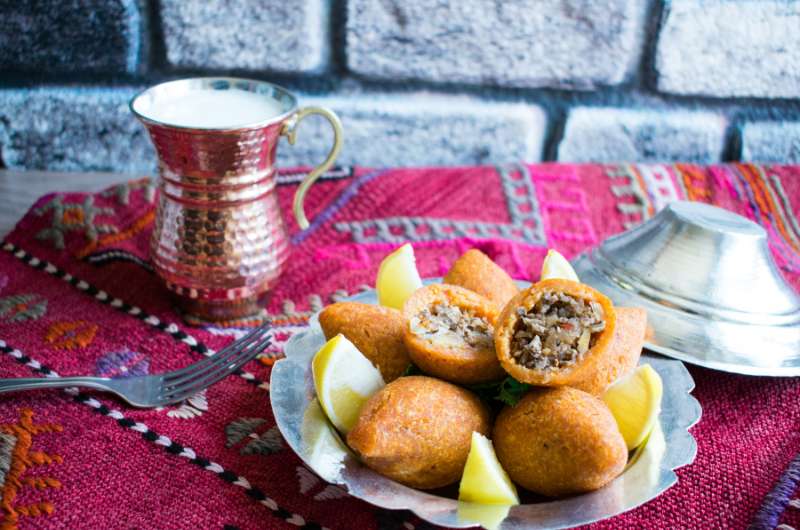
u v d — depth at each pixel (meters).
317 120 0.80
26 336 0.56
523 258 0.66
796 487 0.46
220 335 0.57
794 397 0.52
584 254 0.61
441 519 0.40
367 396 0.46
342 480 0.42
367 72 0.78
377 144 0.82
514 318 0.46
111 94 0.78
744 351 0.52
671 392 0.49
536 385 0.44
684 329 0.52
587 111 0.81
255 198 0.56
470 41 0.77
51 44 0.75
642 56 0.78
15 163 0.80
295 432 0.45
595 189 0.73
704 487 0.46
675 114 0.81
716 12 0.76
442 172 0.74
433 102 0.80
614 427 0.42
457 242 0.67
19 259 0.63
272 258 0.58
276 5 0.75
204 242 0.56
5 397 0.50
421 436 0.42
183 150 0.53
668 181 0.74
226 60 0.77
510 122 0.81
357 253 0.66
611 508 0.41
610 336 0.45
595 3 0.76
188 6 0.75
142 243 0.65
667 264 0.55
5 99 0.77
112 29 0.75
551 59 0.78
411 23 0.76
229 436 0.49
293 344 0.51
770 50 0.78
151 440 0.48
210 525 0.44
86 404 0.50
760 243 0.55
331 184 0.73
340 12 0.76
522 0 0.76
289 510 0.45
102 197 0.68
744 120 0.81
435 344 0.46
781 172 0.74
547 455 0.42
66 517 0.44
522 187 0.73
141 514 0.44
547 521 0.40
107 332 0.57
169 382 0.52
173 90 0.58
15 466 0.46
